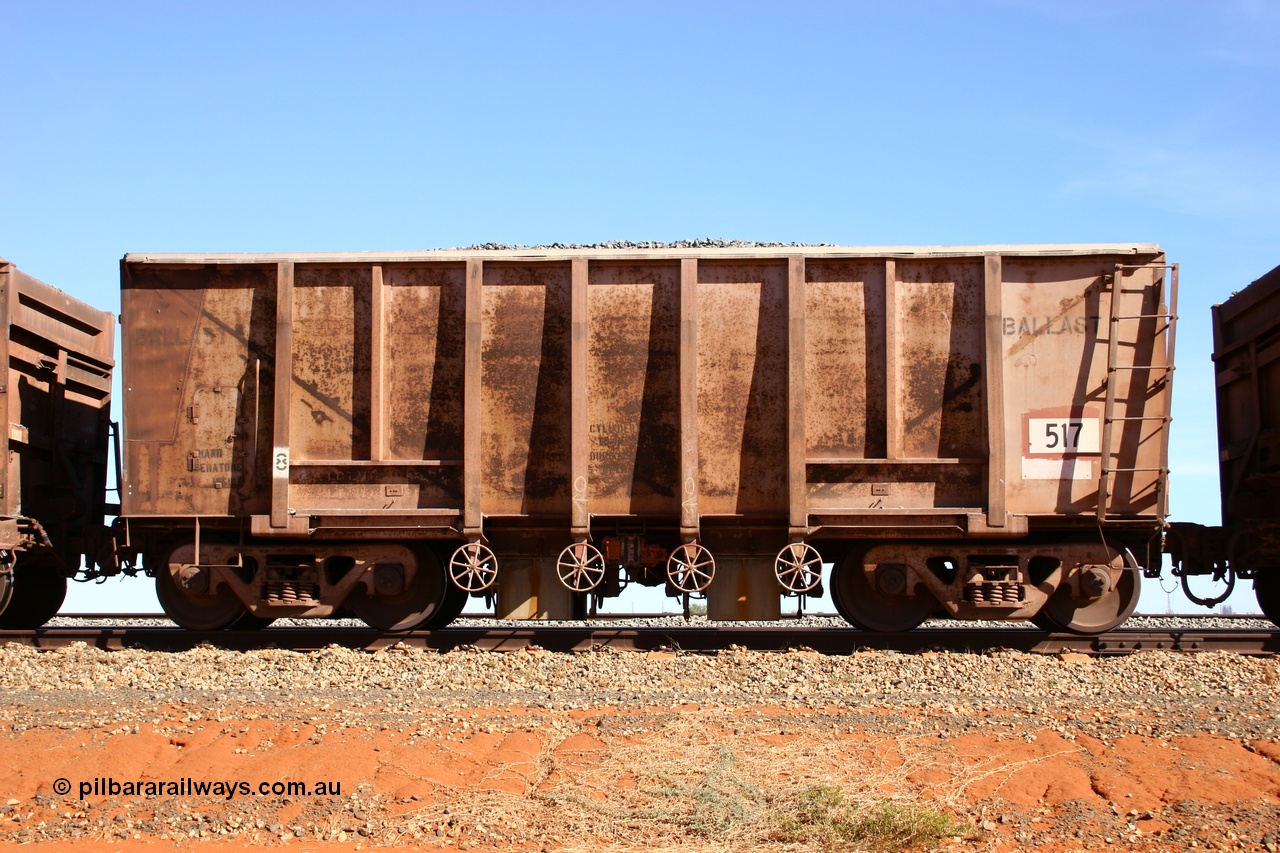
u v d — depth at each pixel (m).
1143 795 6.31
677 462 10.98
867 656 9.95
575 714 7.85
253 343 11.28
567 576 10.97
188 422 11.27
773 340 11.02
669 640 11.09
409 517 10.95
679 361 10.85
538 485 11.05
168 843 5.80
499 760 6.86
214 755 6.86
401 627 11.41
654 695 8.55
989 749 7.01
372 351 11.07
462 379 11.13
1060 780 6.50
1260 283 12.27
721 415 10.98
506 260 11.04
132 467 11.26
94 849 5.70
